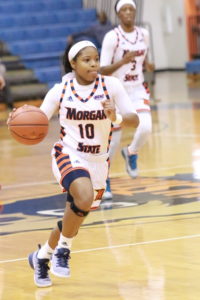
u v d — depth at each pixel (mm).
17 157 14164
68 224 5914
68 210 5906
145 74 24719
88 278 6348
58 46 25422
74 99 6203
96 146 6191
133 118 6160
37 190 10773
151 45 29625
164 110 20328
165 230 7938
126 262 6762
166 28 33406
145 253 7039
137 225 8266
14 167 13000
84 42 6172
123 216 8773
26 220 8883
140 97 10156
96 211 9125
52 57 24766
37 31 25766
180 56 33438
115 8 10164
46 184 11227
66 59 6449
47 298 5883
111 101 5867
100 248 7328
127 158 10516
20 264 6934
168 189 10258
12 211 9422
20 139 6254
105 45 10008
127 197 9875
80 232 8062
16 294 6020
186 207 9055
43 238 7953
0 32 25250
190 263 6598
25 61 24344
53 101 6301
